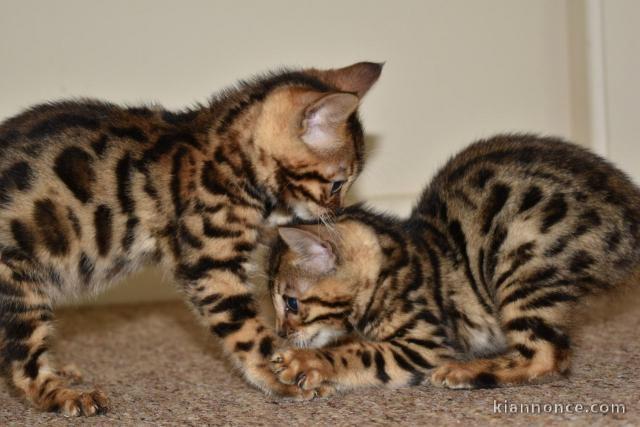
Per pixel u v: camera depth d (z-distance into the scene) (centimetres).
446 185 96
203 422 83
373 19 117
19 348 89
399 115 119
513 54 119
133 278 120
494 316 93
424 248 94
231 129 92
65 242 90
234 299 91
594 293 90
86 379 95
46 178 89
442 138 119
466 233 93
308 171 93
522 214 90
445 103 119
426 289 93
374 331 93
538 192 90
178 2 114
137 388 92
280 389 88
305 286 93
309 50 117
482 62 119
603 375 88
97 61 114
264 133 92
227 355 93
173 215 91
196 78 115
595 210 89
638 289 100
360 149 97
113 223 91
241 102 93
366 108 118
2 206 88
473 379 88
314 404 87
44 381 88
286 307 94
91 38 114
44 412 87
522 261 89
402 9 117
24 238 89
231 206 91
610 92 115
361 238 93
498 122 120
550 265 89
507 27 119
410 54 118
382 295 92
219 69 116
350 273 93
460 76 119
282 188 93
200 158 91
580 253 88
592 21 115
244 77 116
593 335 98
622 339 96
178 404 88
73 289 92
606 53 115
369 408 85
